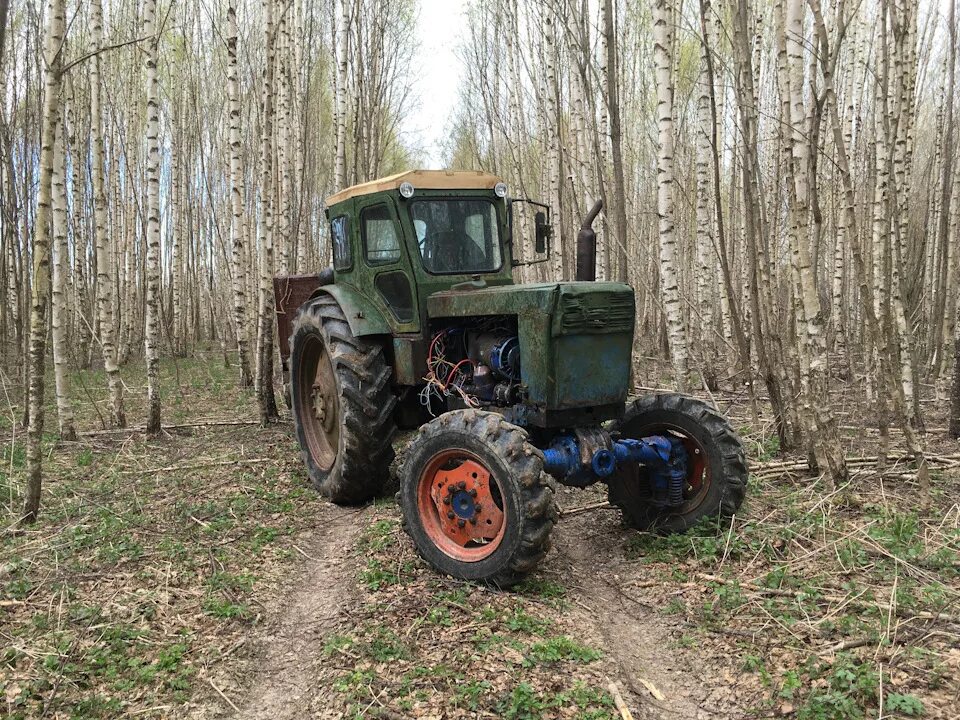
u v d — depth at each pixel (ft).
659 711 9.29
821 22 14.73
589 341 13.26
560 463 12.98
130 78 43.55
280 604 12.17
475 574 12.30
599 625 11.38
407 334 16.22
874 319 15.39
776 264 23.71
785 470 17.85
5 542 14.24
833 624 10.63
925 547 13.26
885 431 17.42
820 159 32.24
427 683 9.46
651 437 14.40
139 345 53.72
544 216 17.13
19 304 33.58
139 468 19.84
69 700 9.18
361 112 40.04
